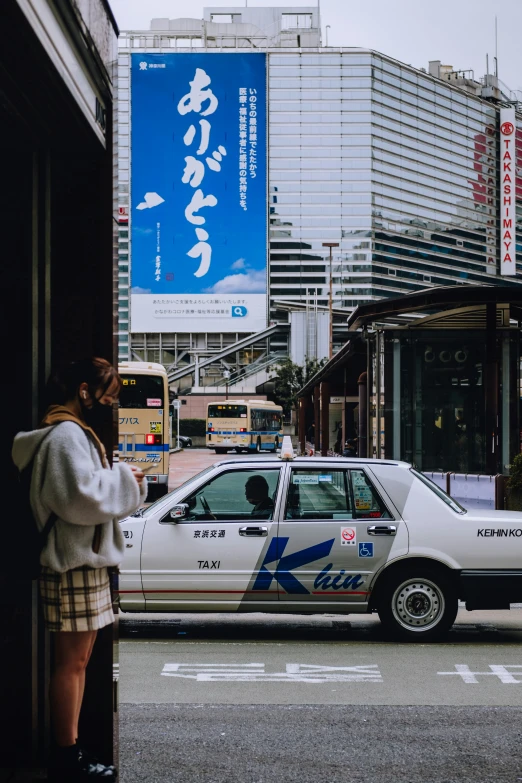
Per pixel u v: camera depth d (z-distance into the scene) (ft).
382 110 401.70
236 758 14.32
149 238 374.22
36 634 10.89
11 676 10.79
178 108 373.40
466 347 62.23
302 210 394.11
